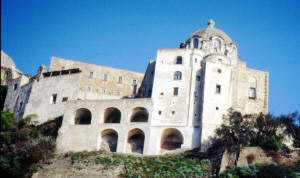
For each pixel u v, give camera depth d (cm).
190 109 7344
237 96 8044
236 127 6291
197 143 6956
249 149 5969
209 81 7400
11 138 6819
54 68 9262
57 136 7438
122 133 7288
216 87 7412
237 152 6003
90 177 5966
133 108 7512
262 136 6269
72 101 7869
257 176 5388
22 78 9481
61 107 8144
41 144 6812
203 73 7631
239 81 8238
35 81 8812
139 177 5756
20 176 6053
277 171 5362
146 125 7275
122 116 7456
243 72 8362
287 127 6450
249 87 8300
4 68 10819
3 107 9869
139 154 6769
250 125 6381
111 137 7562
